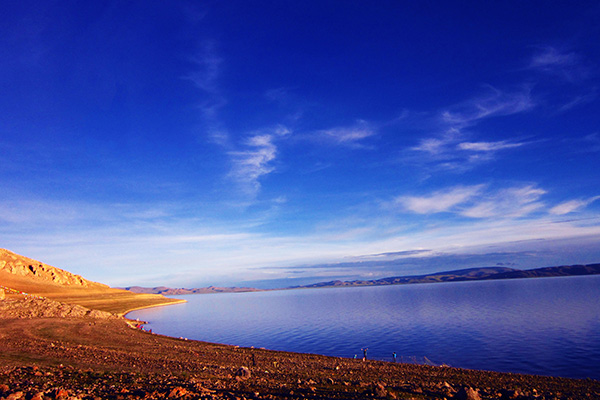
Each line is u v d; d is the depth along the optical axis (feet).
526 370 104.99
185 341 147.84
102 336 132.77
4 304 173.58
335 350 147.43
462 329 196.03
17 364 61.62
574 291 548.72
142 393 39.42
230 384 53.06
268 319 310.24
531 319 226.99
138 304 501.15
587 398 61.67
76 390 39.63
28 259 435.94
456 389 61.46
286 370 81.10
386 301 531.09
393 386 59.82
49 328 135.95
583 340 147.43
